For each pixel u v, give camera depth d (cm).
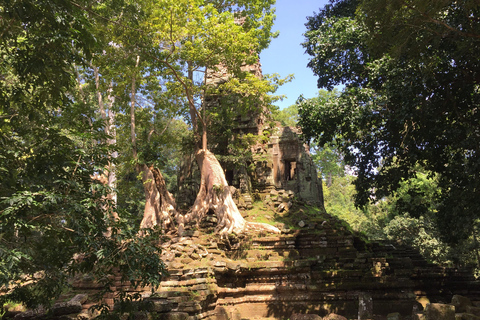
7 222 797
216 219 2133
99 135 1053
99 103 2611
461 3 1205
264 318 1639
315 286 1683
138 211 3228
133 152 2305
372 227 4147
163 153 4069
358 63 1973
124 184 2348
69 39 933
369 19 1289
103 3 1894
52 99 1055
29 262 883
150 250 951
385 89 1681
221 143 2823
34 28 962
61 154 954
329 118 1773
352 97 1753
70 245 963
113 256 935
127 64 2261
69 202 870
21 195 793
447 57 1462
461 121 1573
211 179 2230
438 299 1734
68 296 1453
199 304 1372
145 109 2673
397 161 1834
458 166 1586
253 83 2359
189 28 2134
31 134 1022
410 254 2142
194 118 2488
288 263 1750
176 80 2345
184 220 2211
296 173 2708
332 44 1991
